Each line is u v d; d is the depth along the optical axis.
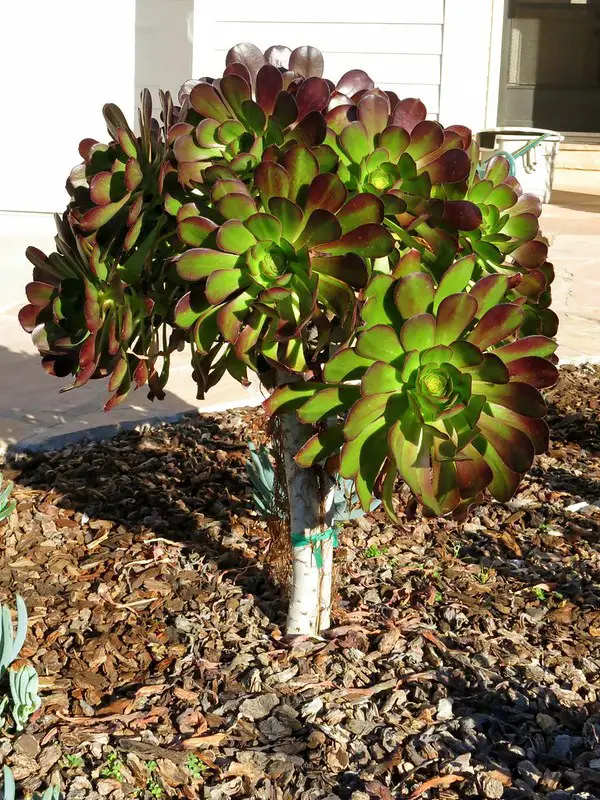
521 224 2.04
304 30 8.52
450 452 1.77
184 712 2.20
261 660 2.38
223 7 8.46
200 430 4.04
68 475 3.52
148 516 3.18
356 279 1.70
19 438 3.84
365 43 8.55
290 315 1.72
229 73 1.86
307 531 2.35
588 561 2.98
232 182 1.73
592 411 4.36
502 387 1.77
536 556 3.01
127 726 2.15
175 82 8.59
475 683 2.35
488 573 2.88
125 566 2.83
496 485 1.89
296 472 2.30
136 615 2.59
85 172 2.08
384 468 1.84
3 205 8.95
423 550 3.02
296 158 1.69
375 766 2.05
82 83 8.64
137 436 3.96
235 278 1.75
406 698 2.28
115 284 1.84
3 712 2.16
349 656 2.40
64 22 8.56
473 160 2.05
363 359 1.79
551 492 3.49
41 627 2.52
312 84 1.85
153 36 8.54
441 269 1.89
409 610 2.65
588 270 7.33
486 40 8.51
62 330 2.05
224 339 1.86
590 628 2.61
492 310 1.75
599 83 11.62
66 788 1.96
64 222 1.97
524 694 2.32
